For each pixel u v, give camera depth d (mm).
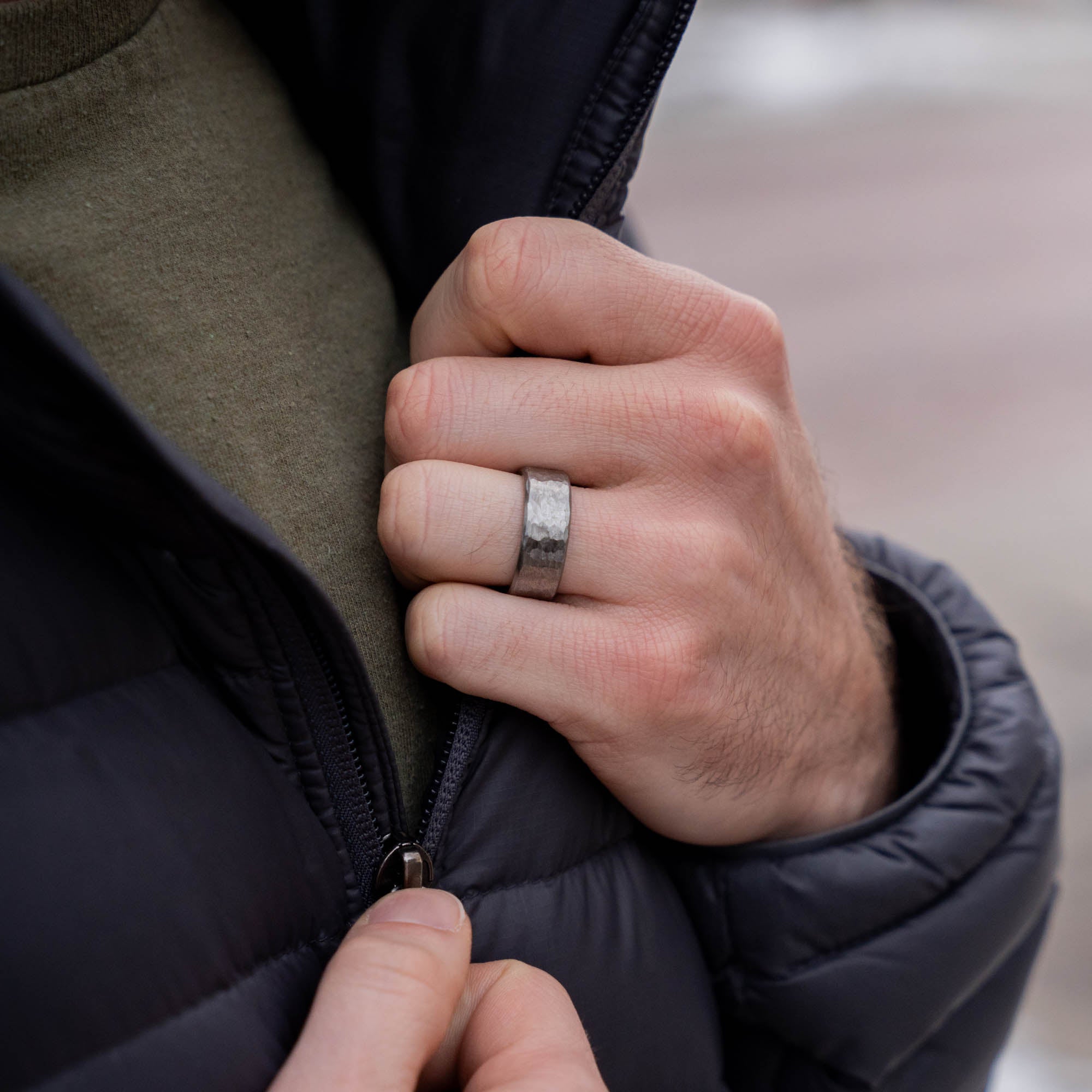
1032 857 362
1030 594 1187
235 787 283
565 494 307
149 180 307
